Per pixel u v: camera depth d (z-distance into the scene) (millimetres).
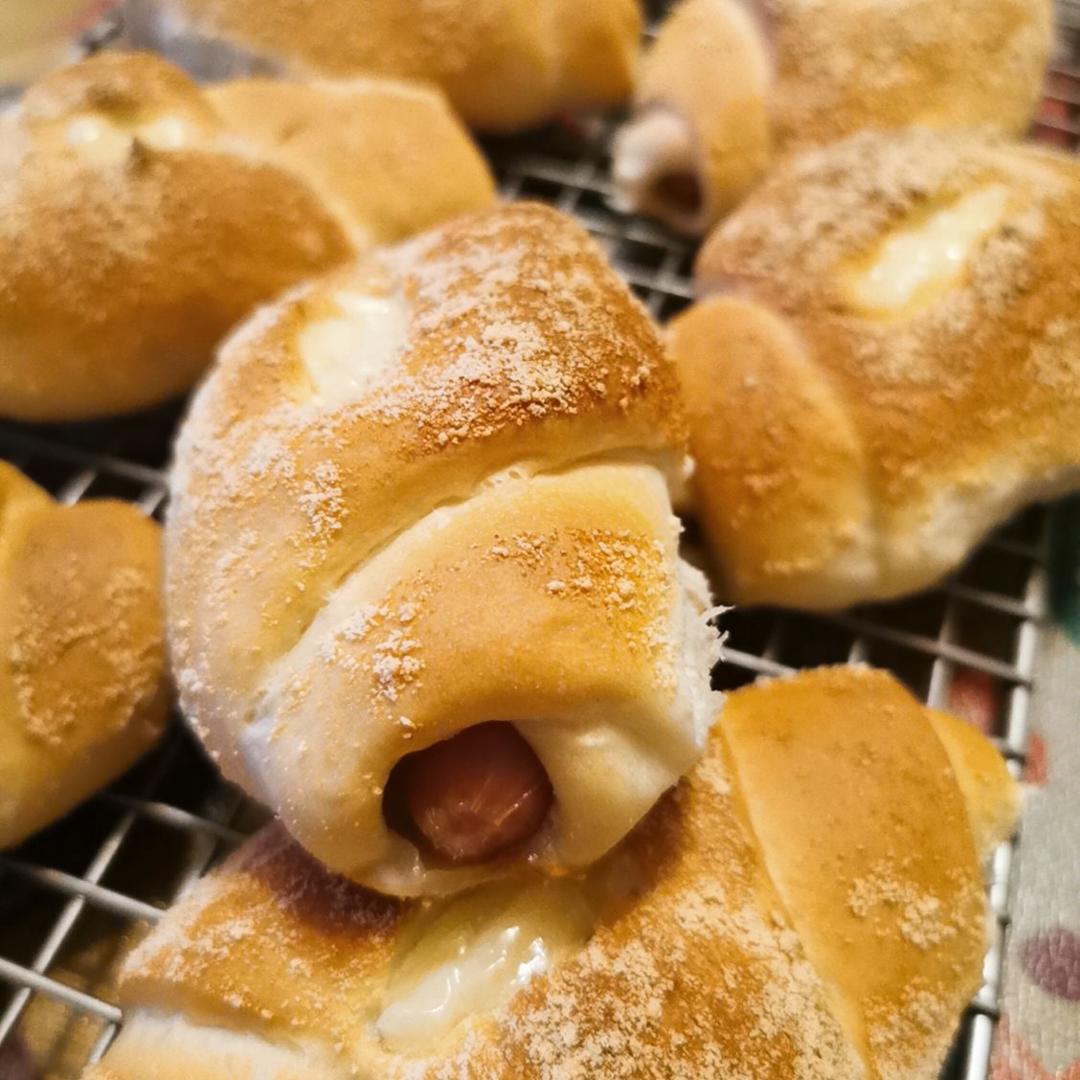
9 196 223
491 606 145
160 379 228
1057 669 203
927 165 218
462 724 142
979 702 200
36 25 306
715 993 146
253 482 165
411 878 150
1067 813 187
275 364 180
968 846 167
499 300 174
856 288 207
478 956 154
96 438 235
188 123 237
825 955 156
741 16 263
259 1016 148
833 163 227
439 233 201
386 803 153
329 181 236
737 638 209
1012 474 197
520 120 281
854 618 208
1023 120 259
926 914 159
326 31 263
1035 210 210
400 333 181
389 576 153
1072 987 170
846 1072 146
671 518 169
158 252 219
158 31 280
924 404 194
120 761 188
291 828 149
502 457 161
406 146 242
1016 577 214
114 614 188
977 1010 166
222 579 161
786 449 197
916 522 193
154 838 190
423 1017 149
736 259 222
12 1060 168
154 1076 149
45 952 172
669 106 258
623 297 187
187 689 165
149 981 155
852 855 161
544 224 194
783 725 175
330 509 157
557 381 165
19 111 240
